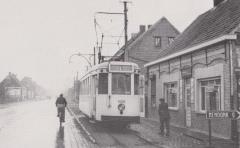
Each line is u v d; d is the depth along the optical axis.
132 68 18.59
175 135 16.59
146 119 26.89
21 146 13.25
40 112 39.41
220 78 16.14
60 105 21.73
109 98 18.19
